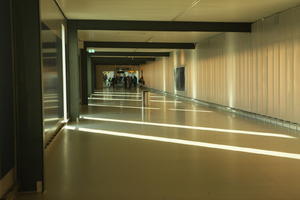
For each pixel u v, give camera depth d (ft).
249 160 21.77
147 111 52.54
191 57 74.54
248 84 44.91
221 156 22.84
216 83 57.98
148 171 19.34
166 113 49.60
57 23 33.71
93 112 51.08
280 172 19.07
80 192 16.03
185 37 60.29
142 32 52.95
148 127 35.81
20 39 16.26
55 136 30.14
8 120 15.65
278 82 37.14
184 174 18.72
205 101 64.69
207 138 29.37
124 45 65.51
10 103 16.03
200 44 66.90
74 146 26.27
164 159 22.07
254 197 15.21
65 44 40.93
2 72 14.94
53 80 30.86
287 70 35.32
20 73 16.31
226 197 15.20
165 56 98.32
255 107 42.93
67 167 20.34
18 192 16.20
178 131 33.17
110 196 15.44
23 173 16.34
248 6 33.78
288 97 35.27
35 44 16.33
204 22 42.27
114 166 20.45
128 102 71.05
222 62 54.85
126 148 25.45
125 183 17.25
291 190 16.10
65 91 40.19
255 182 17.31
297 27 33.45
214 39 58.44
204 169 19.70
